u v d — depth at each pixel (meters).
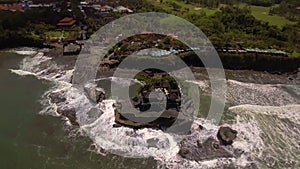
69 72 110.50
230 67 120.88
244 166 64.50
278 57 119.81
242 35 139.50
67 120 80.25
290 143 72.94
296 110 89.06
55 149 69.75
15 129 76.69
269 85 107.19
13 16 143.75
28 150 69.44
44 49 133.88
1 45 135.25
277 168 64.62
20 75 108.81
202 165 64.38
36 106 87.12
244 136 74.50
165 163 65.06
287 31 145.50
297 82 111.00
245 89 102.62
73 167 64.44
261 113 86.25
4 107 86.50
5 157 67.25
